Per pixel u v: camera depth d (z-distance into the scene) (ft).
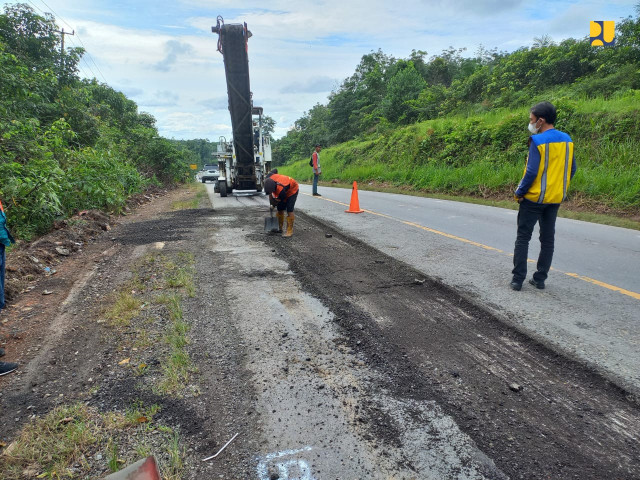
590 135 43.50
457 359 10.46
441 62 146.61
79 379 9.95
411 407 8.65
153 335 11.98
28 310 14.23
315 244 22.59
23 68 37.04
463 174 49.78
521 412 8.42
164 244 23.35
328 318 12.95
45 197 27.09
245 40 40.34
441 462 7.14
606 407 8.52
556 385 9.28
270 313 13.37
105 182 37.52
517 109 61.72
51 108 43.98
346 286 15.79
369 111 141.69
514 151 48.60
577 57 67.62
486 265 18.01
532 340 11.14
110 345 11.53
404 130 78.69
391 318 12.88
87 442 7.84
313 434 7.91
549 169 13.41
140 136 75.41
